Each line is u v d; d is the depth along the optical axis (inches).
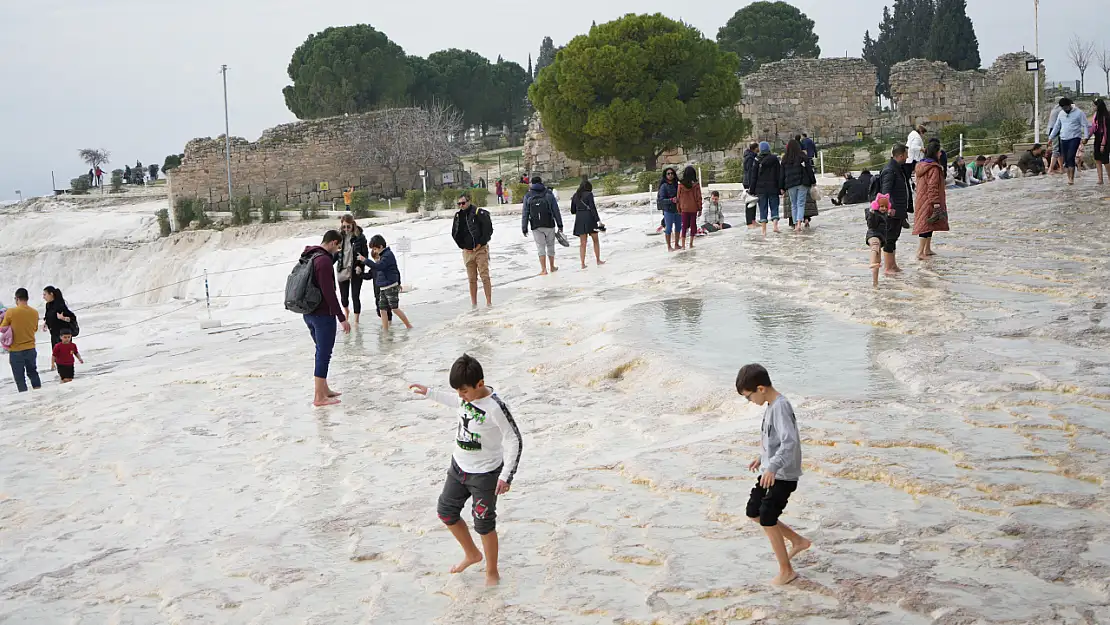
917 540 212.8
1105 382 318.3
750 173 869.8
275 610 219.9
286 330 732.0
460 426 221.6
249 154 2516.0
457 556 239.8
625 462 287.1
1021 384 327.9
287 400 450.6
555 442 341.7
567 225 1352.1
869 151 2246.6
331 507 301.0
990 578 193.2
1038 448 261.4
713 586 200.5
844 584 195.2
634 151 2139.5
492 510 219.3
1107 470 239.3
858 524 223.8
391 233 1417.3
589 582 211.9
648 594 200.8
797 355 411.2
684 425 339.3
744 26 3843.5
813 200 858.8
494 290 762.2
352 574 238.2
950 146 1918.1
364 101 3412.9
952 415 302.0
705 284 620.1
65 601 240.8
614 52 2057.1
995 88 2503.7
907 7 3951.8
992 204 834.8
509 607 205.3
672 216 835.4
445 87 3801.7
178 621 219.5
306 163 2578.7
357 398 441.1
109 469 372.2
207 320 885.2
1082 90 2950.3
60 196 3102.9
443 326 604.1
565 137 2174.0
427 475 322.7
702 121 2171.5
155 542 288.2
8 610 237.5
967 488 238.5
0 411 495.8
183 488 338.3
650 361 412.8
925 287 526.9
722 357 412.5
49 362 832.9
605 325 503.8
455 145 2935.5
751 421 323.3
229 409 441.4
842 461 265.1
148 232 2246.6
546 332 537.3
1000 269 558.3
